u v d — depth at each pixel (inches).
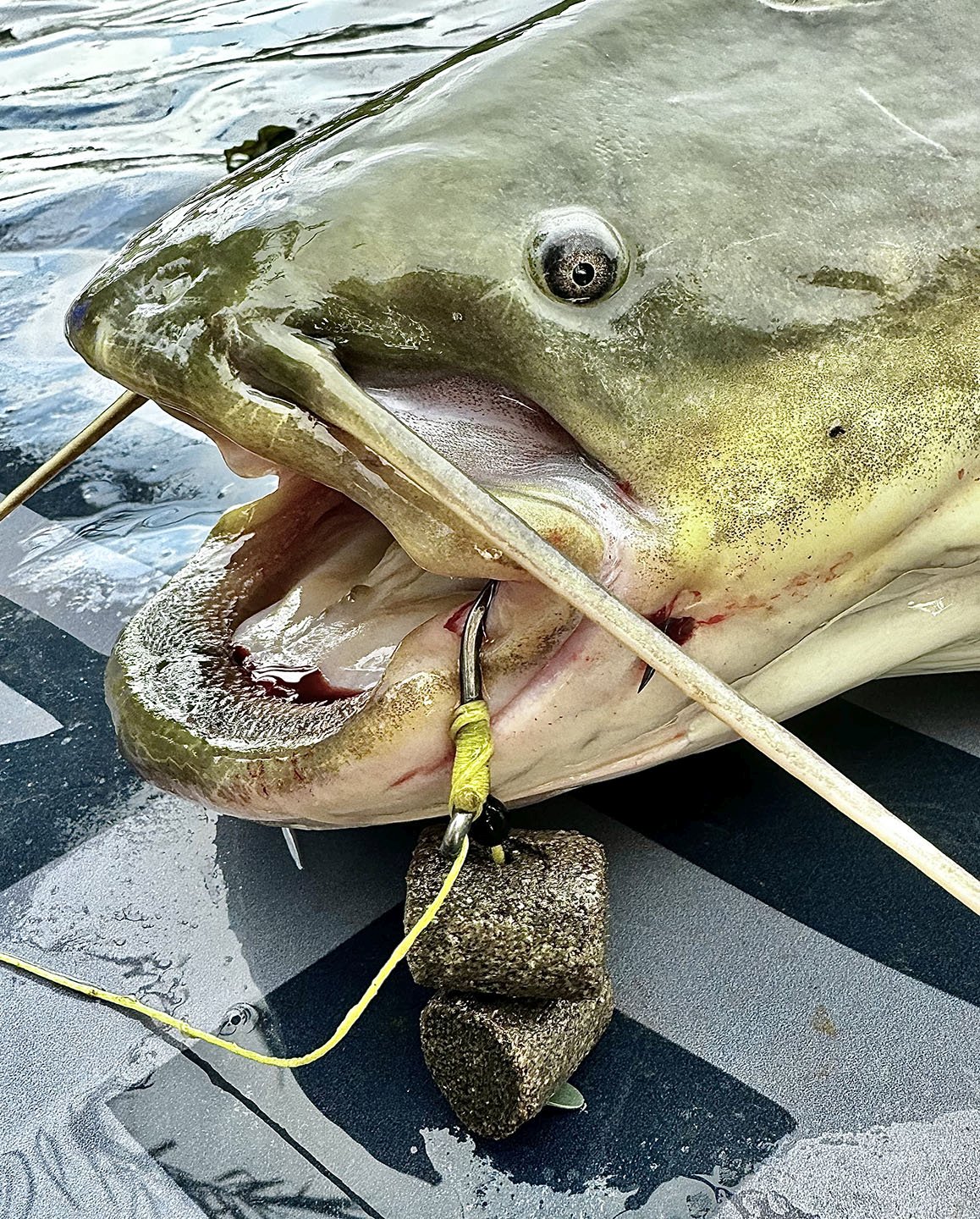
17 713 10.8
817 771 6.4
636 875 8.7
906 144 7.4
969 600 8.6
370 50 24.8
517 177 6.9
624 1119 7.2
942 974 7.9
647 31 7.5
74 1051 7.7
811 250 7.1
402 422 6.4
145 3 29.6
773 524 7.1
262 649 8.3
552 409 6.9
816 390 7.1
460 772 7.0
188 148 21.7
